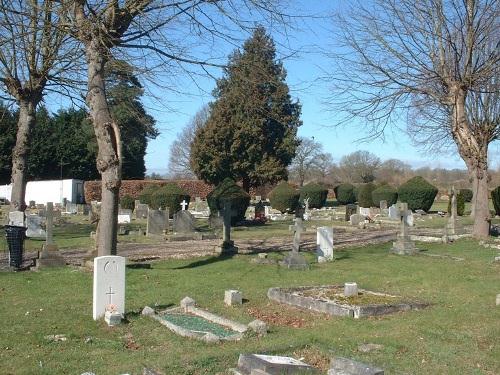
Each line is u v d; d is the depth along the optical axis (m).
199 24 14.90
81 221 35.56
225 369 6.38
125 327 8.64
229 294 10.52
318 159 84.94
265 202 55.16
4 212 41.81
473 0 21.98
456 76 22.94
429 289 12.01
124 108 20.00
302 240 24.45
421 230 29.64
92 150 62.56
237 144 53.78
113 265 9.12
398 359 6.79
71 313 9.55
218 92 54.38
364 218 34.19
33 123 23.84
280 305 10.43
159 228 26.42
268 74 16.27
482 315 9.17
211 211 33.38
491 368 6.46
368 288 12.12
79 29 14.15
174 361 6.68
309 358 6.82
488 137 28.80
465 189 58.25
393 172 87.06
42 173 65.00
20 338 7.97
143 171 67.81
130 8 14.38
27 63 22.25
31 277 13.52
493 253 18.75
